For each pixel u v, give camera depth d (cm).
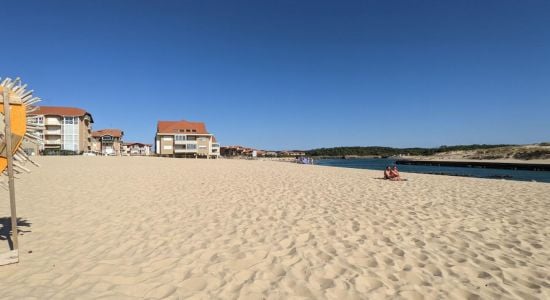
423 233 550
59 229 570
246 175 1720
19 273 382
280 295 324
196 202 837
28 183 1244
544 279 365
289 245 482
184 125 8456
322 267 397
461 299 318
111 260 422
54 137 6669
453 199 918
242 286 345
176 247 473
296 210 736
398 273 380
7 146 417
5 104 414
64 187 1134
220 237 521
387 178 1552
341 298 319
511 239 518
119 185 1203
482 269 394
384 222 625
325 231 558
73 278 367
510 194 1038
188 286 346
